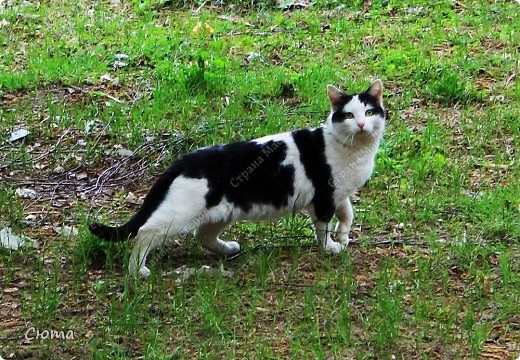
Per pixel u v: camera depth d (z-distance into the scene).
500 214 7.87
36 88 10.84
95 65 11.51
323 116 9.88
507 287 6.71
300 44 12.33
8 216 7.89
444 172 8.78
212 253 7.34
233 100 10.33
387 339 6.00
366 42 12.36
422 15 13.34
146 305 6.37
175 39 12.45
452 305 6.48
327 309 6.40
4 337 6.09
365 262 7.13
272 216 7.15
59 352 5.92
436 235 7.55
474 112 10.10
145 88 10.86
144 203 6.82
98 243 7.09
